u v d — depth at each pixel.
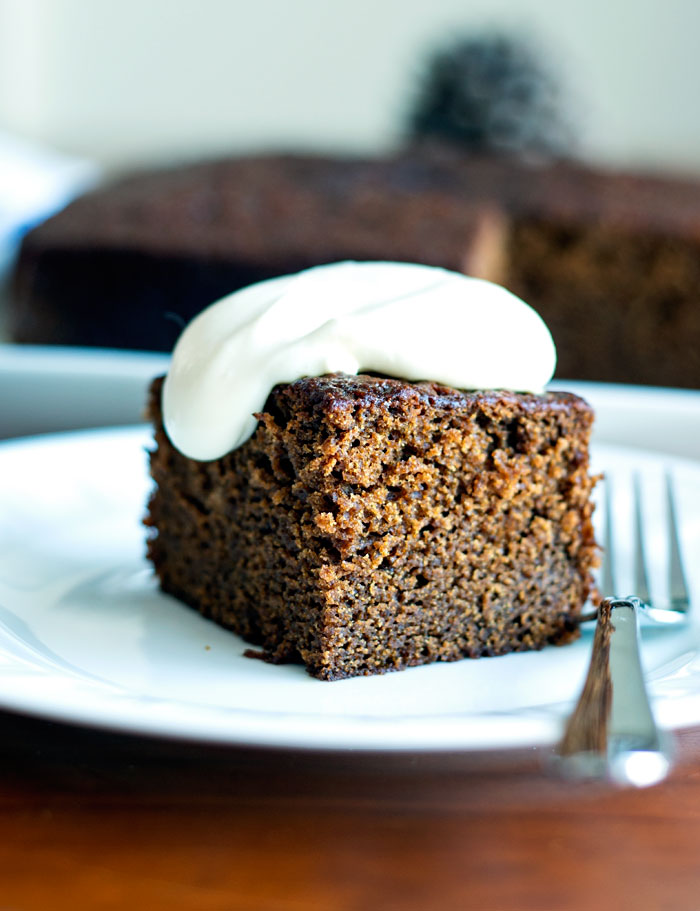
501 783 0.26
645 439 0.43
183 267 0.54
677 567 0.34
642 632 0.32
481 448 0.32
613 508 0.37
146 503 0.36
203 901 0.24
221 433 0.32
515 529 0.32
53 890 0.24
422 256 0.54
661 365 0.70
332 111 0.94
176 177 0.65
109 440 0.40
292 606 0.31
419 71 0.85
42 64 0.93
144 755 0.27
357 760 0.27
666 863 0.25
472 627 0.32
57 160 0.81
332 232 0.57
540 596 0.33
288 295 0.32
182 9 0.92
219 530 0.33
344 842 0.25
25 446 0.39
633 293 0.69
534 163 0.75
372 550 0.31
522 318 0.32
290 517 0.31
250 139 0.94
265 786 0.26
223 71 0.94
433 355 0.31
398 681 0.31
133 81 0.94
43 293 0.54
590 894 0.24
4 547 0.35
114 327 0.54
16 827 0.25
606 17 0.92
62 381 0.44
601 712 0.25
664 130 0.93
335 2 0.92
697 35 0.92
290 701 0.29
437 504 0.32
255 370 0.31
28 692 0.26
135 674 0.30
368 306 0.32
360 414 0.30
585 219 0.68
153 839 0.25
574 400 0.33
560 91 0.80
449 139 0.78
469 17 0.92
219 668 0.31
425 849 0.25
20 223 0.67
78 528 0.37
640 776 0.24
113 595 0.34
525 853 0.25
